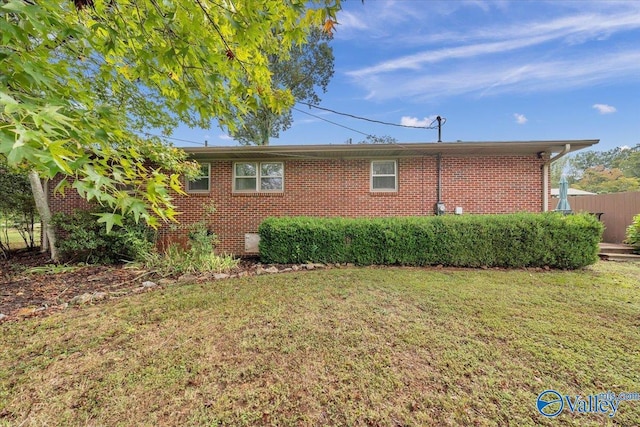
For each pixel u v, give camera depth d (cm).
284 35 194
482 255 613
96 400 200
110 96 433
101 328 315
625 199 870
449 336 288
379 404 196
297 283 486
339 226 662
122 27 175
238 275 561
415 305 376
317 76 1545
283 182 840
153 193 154
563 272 564
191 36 173
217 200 844
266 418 184
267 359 250
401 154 800
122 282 524
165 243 775
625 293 423
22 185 793
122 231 683
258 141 1602
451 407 192
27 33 136
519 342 274
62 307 387
